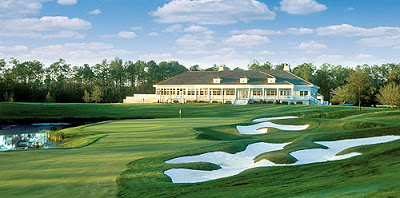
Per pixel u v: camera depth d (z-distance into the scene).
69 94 97.88
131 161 18.44
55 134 36.47
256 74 83.12
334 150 21.86
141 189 13.21
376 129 25.00
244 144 23.97
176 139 27.80
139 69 165.00
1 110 59.34
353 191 10.48
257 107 63.41
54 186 13.59
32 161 18.88
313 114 46.00
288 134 32.06
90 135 33.88
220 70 91.69
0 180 14.55
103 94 103.38
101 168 16.86
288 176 14.37
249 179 14.34
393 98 55.47
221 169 18.16
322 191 11.27
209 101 80.56
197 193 12.48
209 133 32.38
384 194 9.64
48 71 140.88
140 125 39.78
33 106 64.25
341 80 124.19
